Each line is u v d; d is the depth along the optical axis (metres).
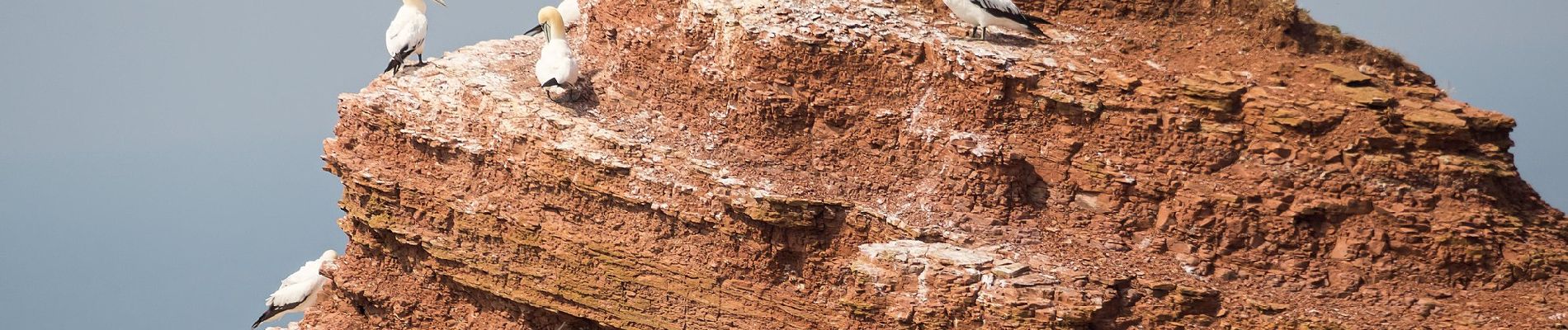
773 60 34.41
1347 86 31.69
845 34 34.19
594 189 34.81
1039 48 33.66
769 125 34.72
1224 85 31.64
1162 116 31.86
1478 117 30.80
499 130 36.12
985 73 32.66
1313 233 31.27
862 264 31.67
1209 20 33.84
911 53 33.78
